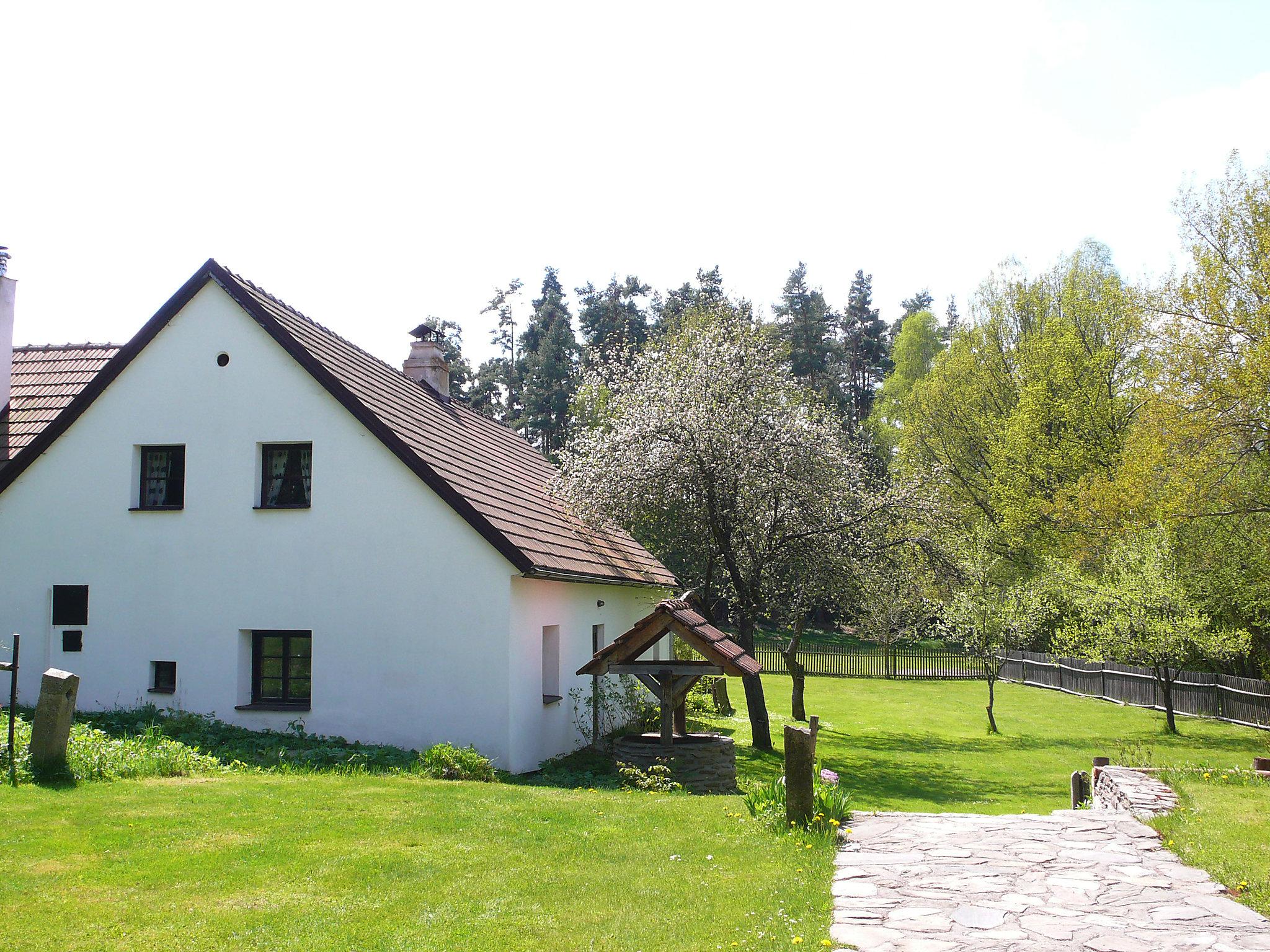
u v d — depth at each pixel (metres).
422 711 14.28
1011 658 39.81
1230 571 25.30
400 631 14.48
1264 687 24.80
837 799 9.48
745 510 19.80
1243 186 24.17
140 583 15.38
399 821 8.75
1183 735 24.19
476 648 14.21
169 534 15.39
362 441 14.91
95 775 10.07
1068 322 38.00
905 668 40.62
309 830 8.23
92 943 5.50
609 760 15.55
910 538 22.12
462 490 14.97
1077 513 29.31
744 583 20.25
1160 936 5.94
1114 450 34.88
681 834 8.76
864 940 5.83
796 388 22.67
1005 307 41.66
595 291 63.59
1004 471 37.16
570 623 17.20
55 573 15.61
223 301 15.58
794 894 6.77
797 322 62.88
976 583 26.67
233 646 14.99
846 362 71.19
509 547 14.06
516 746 14.26
